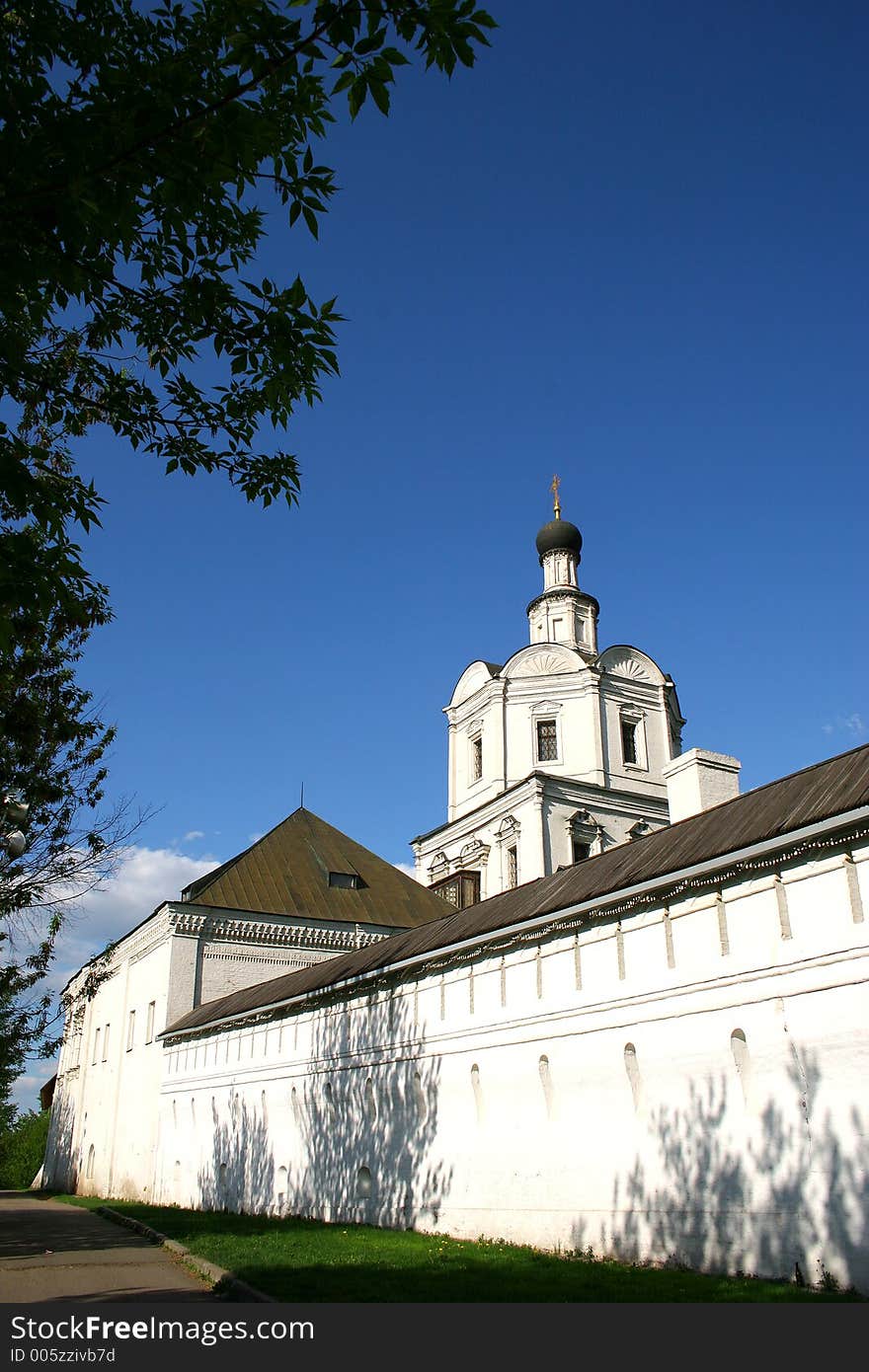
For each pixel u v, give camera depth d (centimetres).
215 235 856
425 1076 1817
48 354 1043
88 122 662
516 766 4375
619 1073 1362
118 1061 3791
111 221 705
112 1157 3653
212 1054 2839
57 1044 1928
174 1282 1309
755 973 1181
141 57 768
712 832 1339
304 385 924
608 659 4541
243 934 3500
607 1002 1405
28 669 1653
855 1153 1028
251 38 658
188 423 1005
